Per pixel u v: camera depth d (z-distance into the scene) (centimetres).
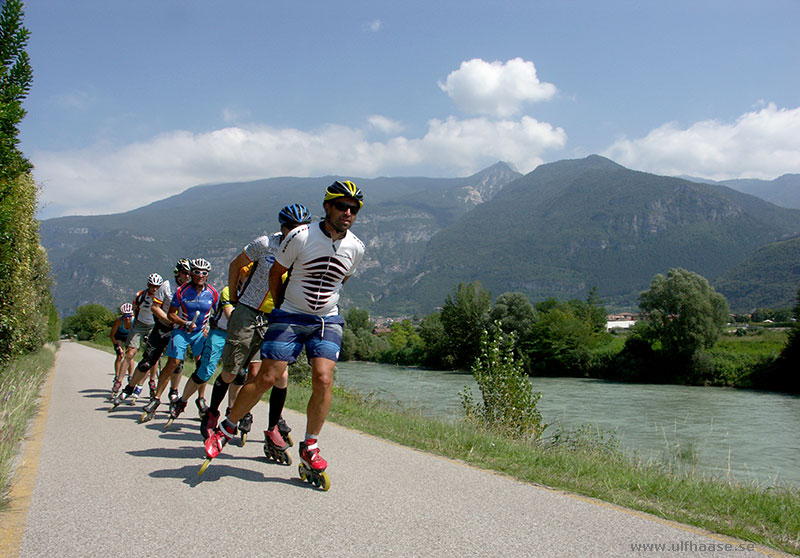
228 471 426
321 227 385
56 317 4672
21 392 717
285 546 277
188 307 698
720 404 3412
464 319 6297
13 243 950
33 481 390
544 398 3706
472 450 535
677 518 344
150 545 275
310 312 398
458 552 274
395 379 4512
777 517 364
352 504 349
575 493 397
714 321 5119
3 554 260
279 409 463
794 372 4450
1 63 532
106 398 935
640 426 2433
